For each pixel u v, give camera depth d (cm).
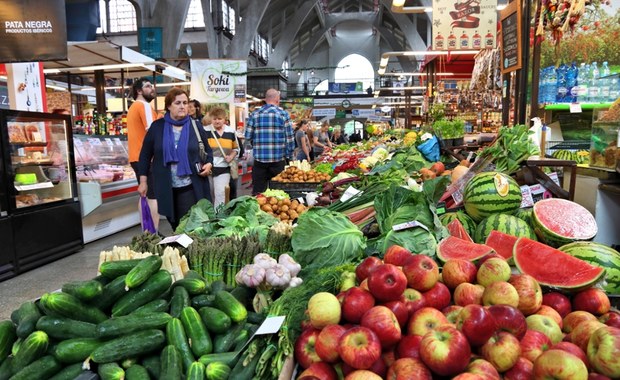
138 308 192
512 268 219
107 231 708
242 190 1291
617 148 315
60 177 595
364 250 250
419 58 4266
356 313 153
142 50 1845
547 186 312
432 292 165
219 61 1194
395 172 414
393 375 133
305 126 1246
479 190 283
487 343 136
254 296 220
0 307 414
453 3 779
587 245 222
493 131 1012
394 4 763
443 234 256
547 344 143
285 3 4553
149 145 472
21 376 162
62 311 177
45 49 576
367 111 4381
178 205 475
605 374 128
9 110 507
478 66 934
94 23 1070
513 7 542
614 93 509
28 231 525
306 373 142
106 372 163
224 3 3656
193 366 167
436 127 599
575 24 486
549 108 523
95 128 923
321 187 458
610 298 188
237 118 1719
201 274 260
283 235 278
